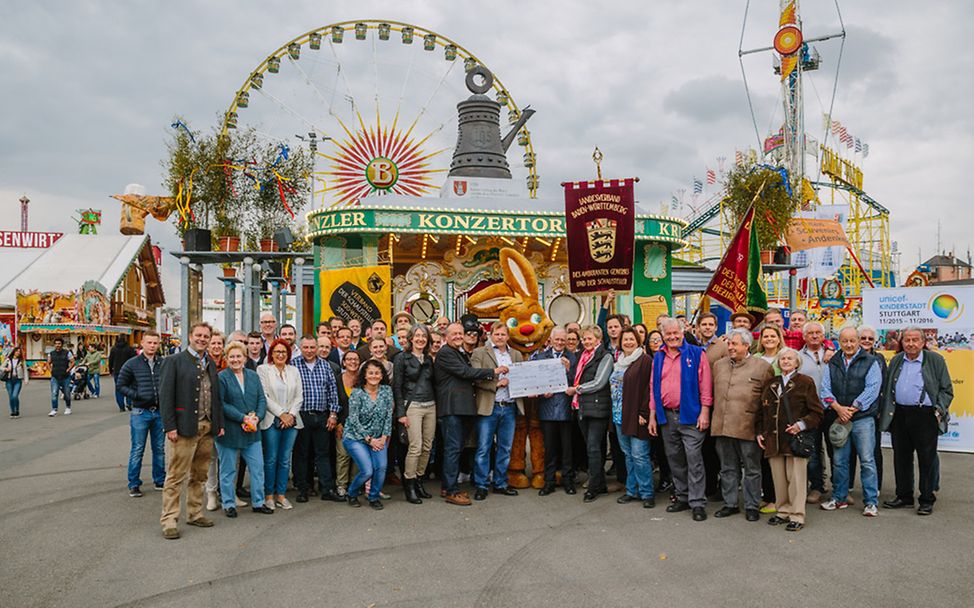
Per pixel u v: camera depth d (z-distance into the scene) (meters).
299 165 31.81
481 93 22.23
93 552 6.44
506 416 8.85
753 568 5.95
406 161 24.84
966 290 11.65
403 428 8.40
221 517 7.75
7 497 8.55
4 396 24.08
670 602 5.20
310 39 27.83
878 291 12.36
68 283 46.53
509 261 10.98
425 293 18.50
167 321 81.00
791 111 41.97
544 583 5.61
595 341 8.82
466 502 8.32
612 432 9.21
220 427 7.38
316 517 7.75
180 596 5.37
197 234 19.17
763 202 27.02
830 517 7.68
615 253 12.40
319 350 8.85
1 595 5.39
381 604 5.20
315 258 18.55
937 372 7.78
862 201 56.69
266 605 5.19
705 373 7.84
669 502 8.47
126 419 16.66
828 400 7.90
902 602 5.18
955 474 9.87
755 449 7.54
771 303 39.81
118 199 28.62
